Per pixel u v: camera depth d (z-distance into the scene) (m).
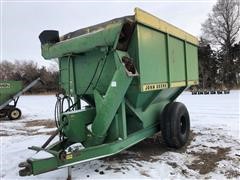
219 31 44.62
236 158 4.77
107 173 4.14
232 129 7.41
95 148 3.92
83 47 4.46
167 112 5.36
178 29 5.77
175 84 5.63
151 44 4.62
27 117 13.02
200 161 4.68
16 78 45.72
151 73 4.59
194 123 8.56
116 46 4.03
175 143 5.31
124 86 4.01
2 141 7.07
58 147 4.29
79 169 4.35
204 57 40.22
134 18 4.15
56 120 4.81
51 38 5.30
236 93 24.95
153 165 4.49
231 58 40.44
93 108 4.51
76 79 5.13
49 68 46.56
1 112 12.26
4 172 4.46
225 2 44.25
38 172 3.41
